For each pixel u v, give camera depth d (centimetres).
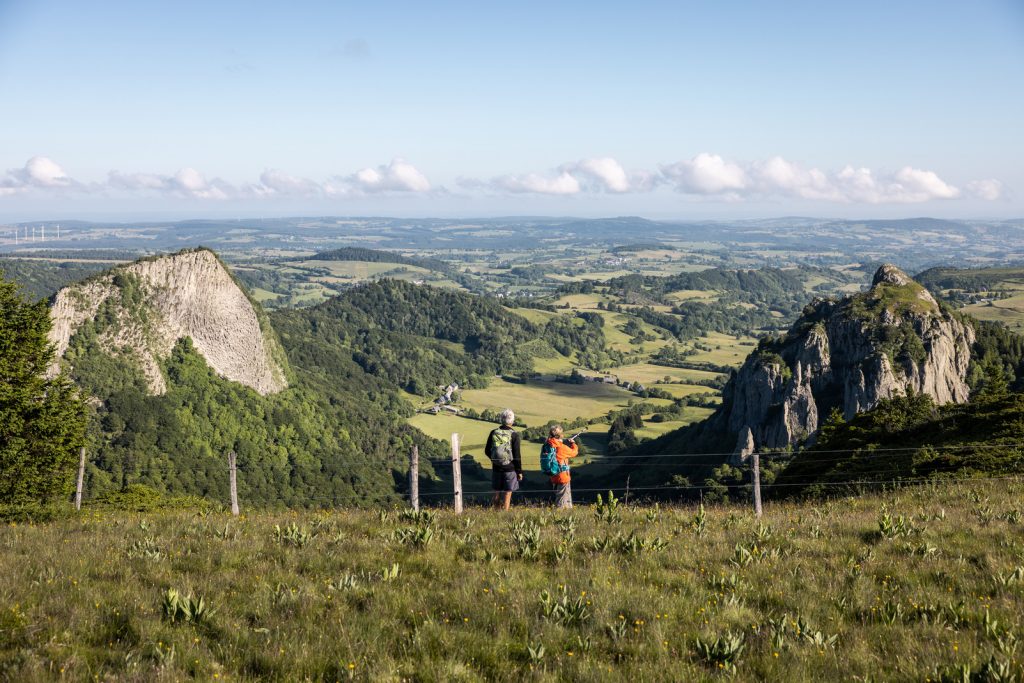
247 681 791
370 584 1091
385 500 17562
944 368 18600
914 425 5231
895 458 3716
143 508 3575
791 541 1397
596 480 18662
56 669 786
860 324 19388
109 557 1263
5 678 755
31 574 1130
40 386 4122
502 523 1590
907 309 19600
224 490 17262
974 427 4353
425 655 834
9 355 4100
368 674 794
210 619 939
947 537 1398
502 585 1070
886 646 875
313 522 1648
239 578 1137
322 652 844
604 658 846
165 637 879
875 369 18025
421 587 1090
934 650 845
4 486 3597
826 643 877
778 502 2420
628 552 1283
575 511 1775
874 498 2156
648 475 16500
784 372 19262
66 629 894
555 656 846
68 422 4044
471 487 17950
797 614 995
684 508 2070
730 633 891
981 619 932
